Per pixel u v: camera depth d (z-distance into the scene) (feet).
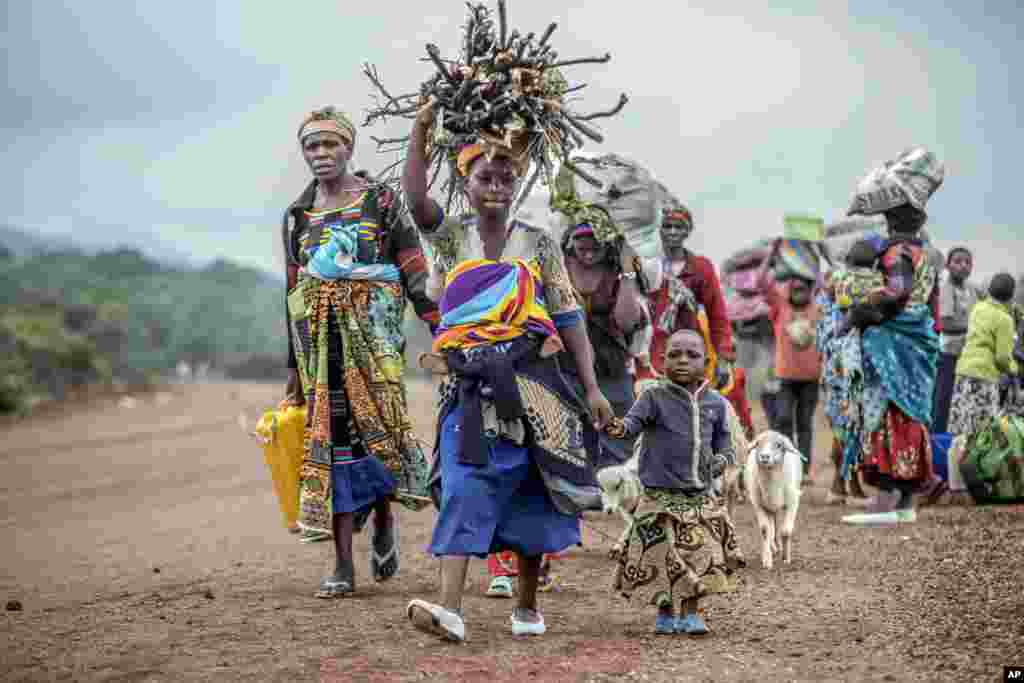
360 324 42.24
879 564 46.70
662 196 57.16
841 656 32.71
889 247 59.67
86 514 84.17
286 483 43.88
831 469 86.33
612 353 48.80
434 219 34.76
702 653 33.40
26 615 41.73
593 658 32.83
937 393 76.89
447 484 33.73
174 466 121.19
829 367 66.90
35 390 296.30
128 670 32.65
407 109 35.42
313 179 44.27
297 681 30.89
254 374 616.80
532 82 33.76
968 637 33.76
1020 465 63.87
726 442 37.09
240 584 46.98
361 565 51.62
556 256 35.17
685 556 35.70
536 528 34.68
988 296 70.49
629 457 49.21
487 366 33.45
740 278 89.45
